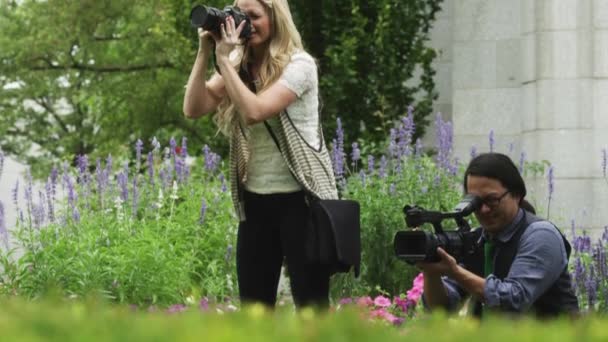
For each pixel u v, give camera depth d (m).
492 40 20.30
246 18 8.27
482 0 20.36
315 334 3.91
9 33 34.88
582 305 12.39
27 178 16.11
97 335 3.76
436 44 22.84
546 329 4.21
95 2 32.22
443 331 4.15
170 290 12.50
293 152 8.23
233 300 13.04
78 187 14.93
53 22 32.72
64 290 12.27
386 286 13.72
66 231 13.36
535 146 19.16
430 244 7.55
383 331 4.13
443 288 8.12
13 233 13.31
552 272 7.95
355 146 14.85
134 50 32.94
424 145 22.36
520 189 8.06
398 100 19.78
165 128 33.47
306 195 8.26
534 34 19.23
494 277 7.80
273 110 8.15
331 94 19.20
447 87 22.77
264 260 8.49
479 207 7.98
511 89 20.17
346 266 8.22
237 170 8.44
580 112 18.86
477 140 20.41
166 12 23.17
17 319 4.08
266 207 8.38
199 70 8.56
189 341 3.65
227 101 8.66
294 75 8.27
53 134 42.97
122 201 14.33
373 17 19.83
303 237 8.23
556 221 18.64
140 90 31.75
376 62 19.52
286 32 8.39
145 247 12.55
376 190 14.10
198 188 15.16
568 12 18.97
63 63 33.75
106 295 12.04
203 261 13.96
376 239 13.67
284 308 4.86
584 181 18.77
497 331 4.06
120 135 32.56
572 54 18.94
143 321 4.10
